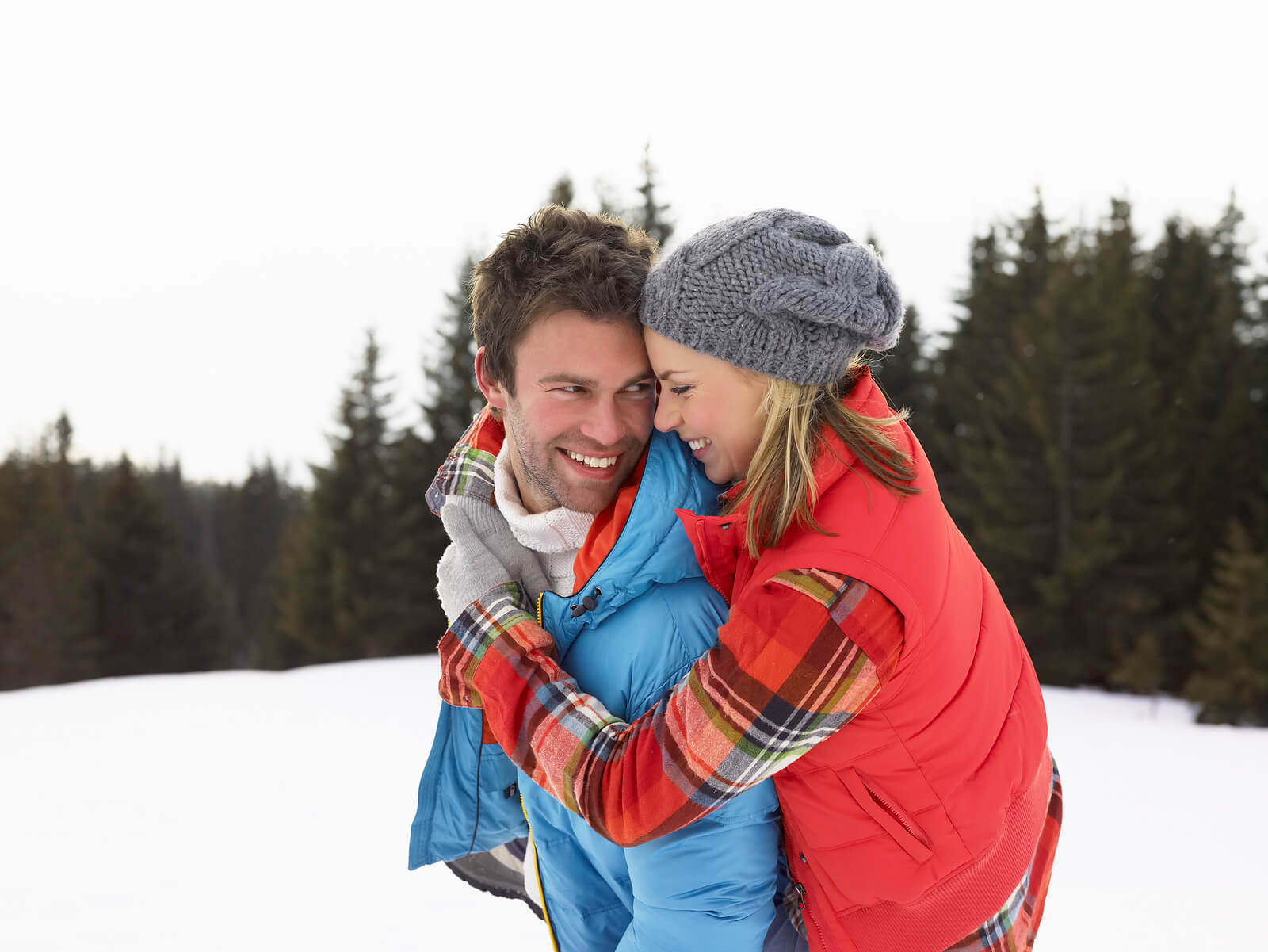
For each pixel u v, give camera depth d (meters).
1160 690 18.27
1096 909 2.94
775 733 0.99
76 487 36.94
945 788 1.10
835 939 1.17
